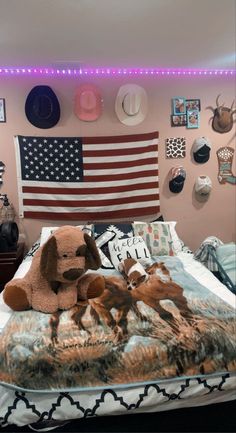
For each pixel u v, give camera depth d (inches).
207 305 63.4
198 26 77.4
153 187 119.6
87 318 58.2
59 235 65.5
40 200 115.1
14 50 89.7
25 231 117.1
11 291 61.3
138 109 114.3
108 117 114.7
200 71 115.9
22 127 111.1
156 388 51.2
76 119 113.1
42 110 108.7
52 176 114.3
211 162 123.1
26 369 48.4
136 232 104.8
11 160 112.7
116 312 60.2
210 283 80.3
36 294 63.2
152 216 122.8
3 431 52.4
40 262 63.7
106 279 77.9
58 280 64.2
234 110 120.9
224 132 121.8
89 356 49.9
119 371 50.1
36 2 64.0
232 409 57.7
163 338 52.7
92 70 110.5
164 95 116.0
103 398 50.1
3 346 50.5
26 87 108.8
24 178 113.3
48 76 109.2
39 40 83.0
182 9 68.7
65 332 53.6
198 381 52.6
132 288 72.5
